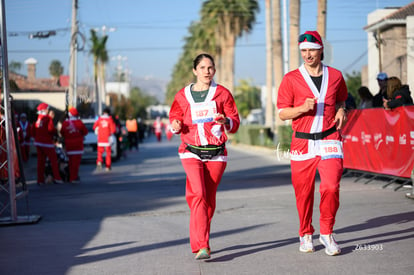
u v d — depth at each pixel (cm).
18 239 710
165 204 974
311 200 566
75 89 2602
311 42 535
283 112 543
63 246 652
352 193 997
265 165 1823
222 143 561
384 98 1126
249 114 10675
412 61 2584
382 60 3156
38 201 1096
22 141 2086
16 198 847
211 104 551
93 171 1844
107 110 1847
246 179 1351
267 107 3956
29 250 638
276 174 1462
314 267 509
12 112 872
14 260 589
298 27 2861
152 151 3117
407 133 1010
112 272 522
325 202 545
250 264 530
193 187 545
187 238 668
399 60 2938
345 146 1274
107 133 1845
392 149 1066
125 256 586
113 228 760
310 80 545
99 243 661
